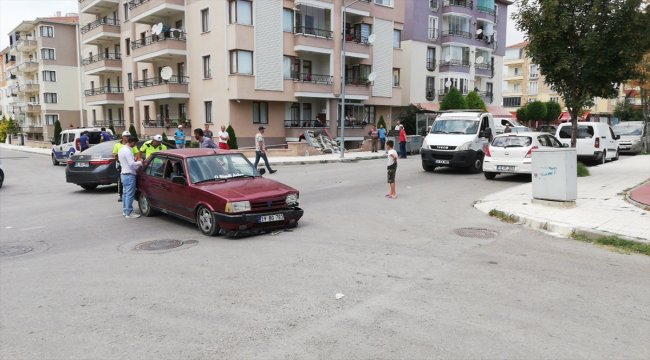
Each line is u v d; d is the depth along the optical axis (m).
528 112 51.28
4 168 24.81
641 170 16.73
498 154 15.77
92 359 4.06
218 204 8.26
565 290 5.59
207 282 5.98
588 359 3.97
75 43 59.16
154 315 4.97
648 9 13.44
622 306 5.09
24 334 4.58
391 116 40.91
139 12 36.00
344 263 6.71
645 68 23.98
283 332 4.52
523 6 14.62
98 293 5.66
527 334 4.44
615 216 9.08
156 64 38.19
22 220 10.56
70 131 25.95
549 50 14.33
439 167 20.34
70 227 9.63
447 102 39.09
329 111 34.94
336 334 4.47
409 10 44.06
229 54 30.53
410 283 5.86
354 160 26.50
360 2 35.84
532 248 7.50
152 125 37.69
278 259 6.95
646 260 6.80
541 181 10.38
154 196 10.08
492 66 51.59
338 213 10.54
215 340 4.37
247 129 31.73
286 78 32.41
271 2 31.20
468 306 5.12
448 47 46.47
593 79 14.41
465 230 8.78
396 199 12.45
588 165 20.69
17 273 6.54
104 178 15.09
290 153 27.97
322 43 33.56
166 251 7.51
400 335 4.43
